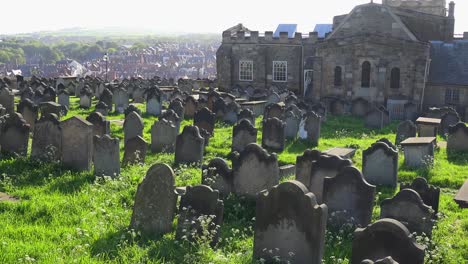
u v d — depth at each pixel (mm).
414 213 12078
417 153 20094
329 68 43938
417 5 53188
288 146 24297
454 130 23391
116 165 16312
